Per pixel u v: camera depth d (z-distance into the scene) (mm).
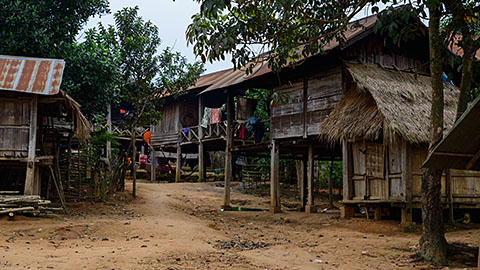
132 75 17359
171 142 26578
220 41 7965
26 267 5945
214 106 25297
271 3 7738
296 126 14539
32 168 11359
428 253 7324
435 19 7742
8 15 13484
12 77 11406
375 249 8352
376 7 7957
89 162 15609
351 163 12539
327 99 13570
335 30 9242
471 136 5480
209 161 28531
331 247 8734
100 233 9211
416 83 13336
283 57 9766
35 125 11523
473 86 12445
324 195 21125
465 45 7738
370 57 13602
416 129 10727
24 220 10117
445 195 11508
